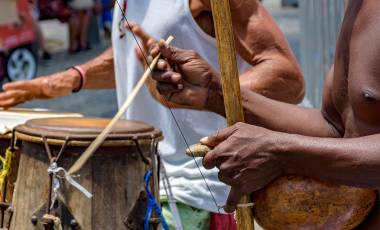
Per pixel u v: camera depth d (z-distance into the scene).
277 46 3.93
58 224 3.16
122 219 3.25
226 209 2.85
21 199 3.33
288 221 2.83
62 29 19.31
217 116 3.97
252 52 3.93
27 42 13.24
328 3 7.93
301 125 3.12
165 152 4.05
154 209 3.34
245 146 2.75
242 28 3.94
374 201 2.89
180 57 3.04
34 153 3.28
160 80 3.03
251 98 3.14
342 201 2.80
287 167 2.75
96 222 3.20
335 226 2.83
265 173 2.75
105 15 18.19
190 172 3.96
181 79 3.02
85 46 17.02
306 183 2.78
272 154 2.72
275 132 2.76
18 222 3.33
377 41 2.70
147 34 3.73
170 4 3.95
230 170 2.76
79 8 16.58
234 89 2.84
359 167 2.64
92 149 3.04
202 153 2.82
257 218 2.92
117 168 3.24
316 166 2.70
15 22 12.97
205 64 3.04
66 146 3.18
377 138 2.66
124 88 4.22
